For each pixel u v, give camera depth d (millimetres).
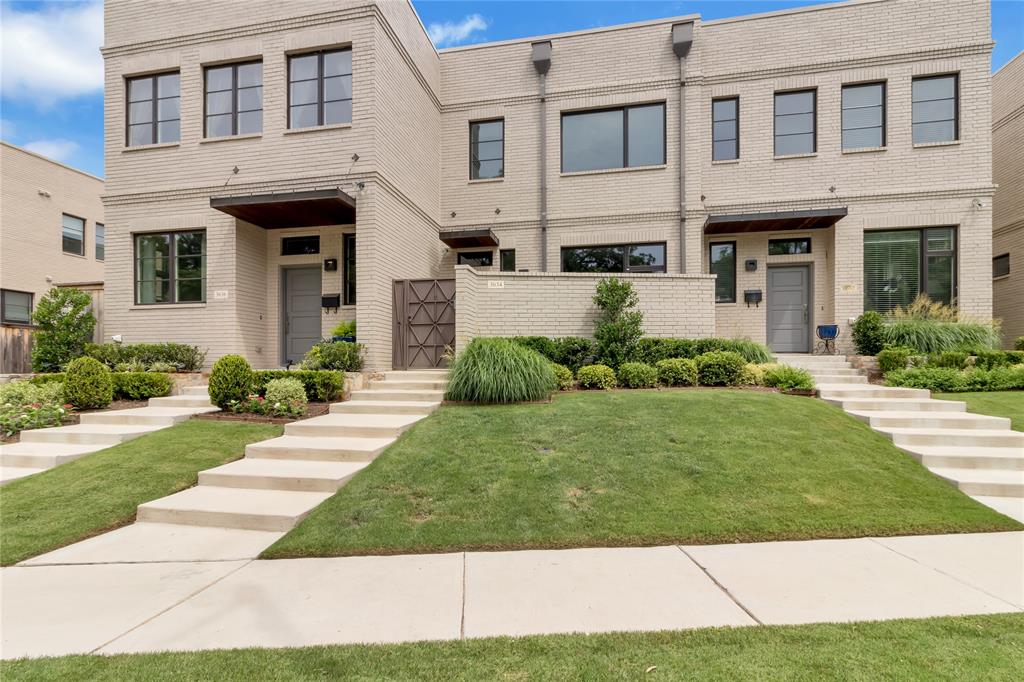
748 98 12094
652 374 8906
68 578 3576
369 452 5852
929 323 10227
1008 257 13523
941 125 11328
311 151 10062
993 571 3564
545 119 12766
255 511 4609
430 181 12625
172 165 10758
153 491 5297
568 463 5453
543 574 3551
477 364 7957
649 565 3693
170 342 10516
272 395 7648
